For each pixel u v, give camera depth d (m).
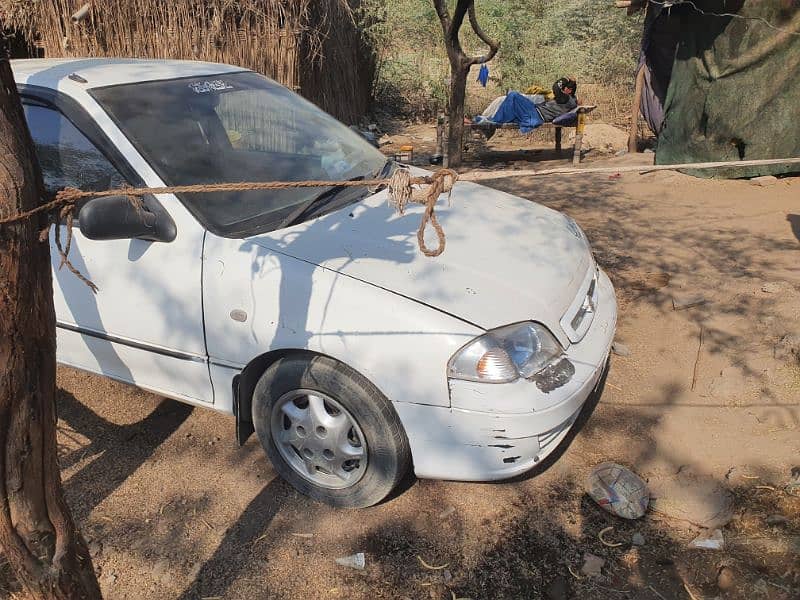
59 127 2.96
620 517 2.68
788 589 2.33
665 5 7.55
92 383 3.68
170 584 2.47
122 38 7.48
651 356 3.77
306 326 2.49
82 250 2.89
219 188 1.88
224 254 2.63
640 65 9.23
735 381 3.43
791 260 4.79
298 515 2.76
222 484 2.94
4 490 1.59
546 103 9.84
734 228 5.54
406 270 2.55
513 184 7.41
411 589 2.42
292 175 3.15
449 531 2.66
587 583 2.42
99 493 2.91
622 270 4.85
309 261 2.56
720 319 4.04
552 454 3.05
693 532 2.62
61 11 7.38
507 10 14.97
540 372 2.49
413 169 3.64
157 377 2.96
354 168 3.40
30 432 1.58
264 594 2.41
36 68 3.18
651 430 3.17
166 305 2.75
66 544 1.76
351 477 2.67
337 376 2.49
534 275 2.71
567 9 15.00
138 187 2.78
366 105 12.55
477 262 2.68
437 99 12.90
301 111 3.70
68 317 3.05
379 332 2.41
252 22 7.73
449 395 2.38
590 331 2.83
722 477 2.86
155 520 2.76
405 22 14.30
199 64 3.68
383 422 2.49
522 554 2.55
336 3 9.75
